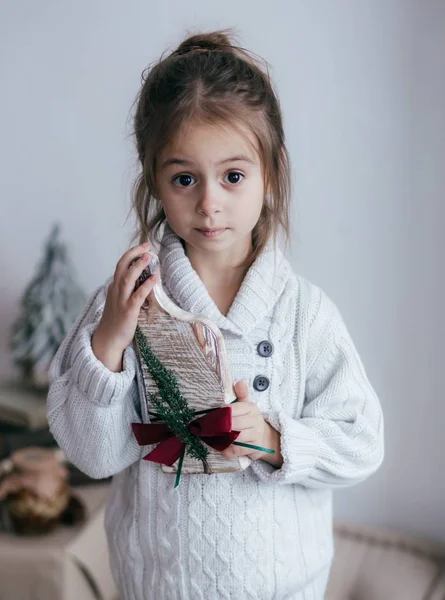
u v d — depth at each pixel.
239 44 1.71
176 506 0.97
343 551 1.76
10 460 1.64
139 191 1.04
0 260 1.96
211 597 0.98
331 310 1.03
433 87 1.62
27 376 1.82
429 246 1.69
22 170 1.91
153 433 0.92
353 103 1.67
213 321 0.94
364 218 1.72
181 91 0.91
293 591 1.01
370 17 1.63
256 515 0.97
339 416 1.00
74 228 1.90
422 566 1.71
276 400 0.98
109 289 0.90
